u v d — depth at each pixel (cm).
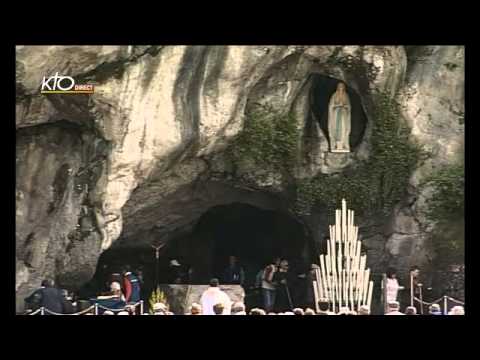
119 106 2820
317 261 3306
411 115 3173
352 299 2714
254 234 3591
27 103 2730
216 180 3184
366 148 3212
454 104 3178
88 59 2723
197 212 3294
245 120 3088
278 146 3127
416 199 3191
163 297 2883
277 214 3559
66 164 2883
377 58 3083
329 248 2750
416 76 3181
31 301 2622
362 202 3197
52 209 2864
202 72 2930
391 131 3166
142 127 2866
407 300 3222
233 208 3562
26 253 2814
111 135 2852
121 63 2802
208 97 2950
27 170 2825
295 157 3167
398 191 3195
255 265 3578
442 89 3178
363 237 3238
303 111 3188
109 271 3231
